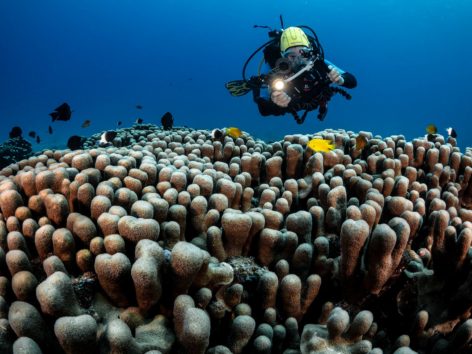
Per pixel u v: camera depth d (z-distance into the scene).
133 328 1.72
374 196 2.64
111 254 1.89
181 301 1.62
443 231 2.08
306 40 5.21
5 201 2.35
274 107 5.37
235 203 3.01
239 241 2.22
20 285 1.65
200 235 2.49
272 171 3.64
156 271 1.61
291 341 1.93
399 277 2.19
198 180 2.79
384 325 2.17
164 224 2.33
